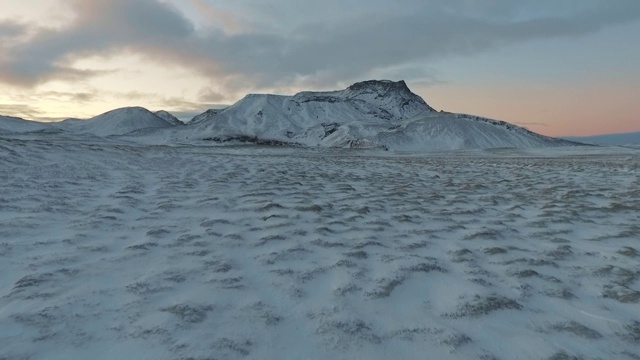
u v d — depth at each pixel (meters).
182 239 7.05
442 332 4.16
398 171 20.52
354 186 14.21
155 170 15.55
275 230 7.70
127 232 7.46
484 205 10.98
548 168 22.86
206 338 3.92
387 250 6.71
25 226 7.43
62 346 3.74
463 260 6.31
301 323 4.29
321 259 6.21
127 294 4.84
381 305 4.75
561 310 4.71
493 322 4.39
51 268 5.58
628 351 3.88
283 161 23.25
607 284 5.43
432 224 8.64
